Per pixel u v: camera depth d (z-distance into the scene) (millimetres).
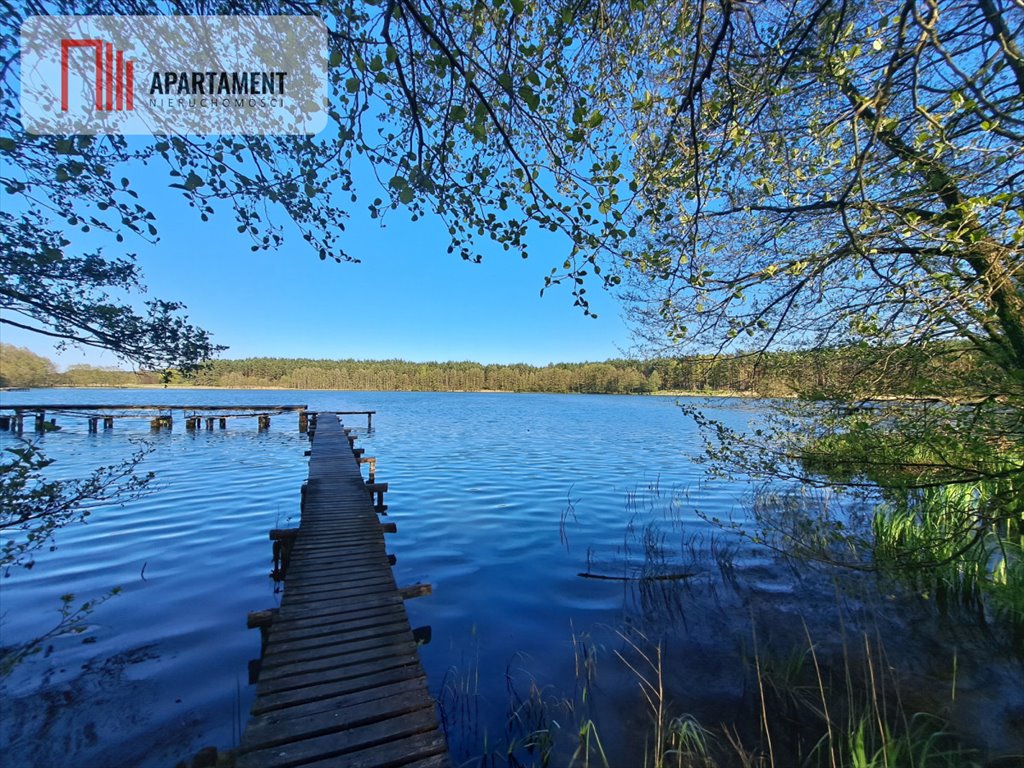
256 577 5957
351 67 2043
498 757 3072
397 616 4066
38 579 5816
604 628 4723
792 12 2311
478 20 2209
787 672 3871
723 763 2979
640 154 3174
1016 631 4371
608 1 2301
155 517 8719
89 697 3582
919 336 3873
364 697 3002
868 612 4910
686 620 4863
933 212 3568
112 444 20484
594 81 2775
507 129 2691
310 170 2584
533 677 3914
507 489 11344
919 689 3656
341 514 7199
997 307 3219
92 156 2506
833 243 3762
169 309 3498
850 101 3156
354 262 3268
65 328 3156
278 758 2484
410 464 14938
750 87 2697
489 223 2775
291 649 3531
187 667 3996
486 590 5668
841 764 2957
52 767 2916
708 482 11969
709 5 2375
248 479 12453
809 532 5309
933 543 3646
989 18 2406
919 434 3465
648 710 3498
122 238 2854
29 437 22250
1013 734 3146
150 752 3053
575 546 7277
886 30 2473
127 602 5223
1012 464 3111
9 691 3645
